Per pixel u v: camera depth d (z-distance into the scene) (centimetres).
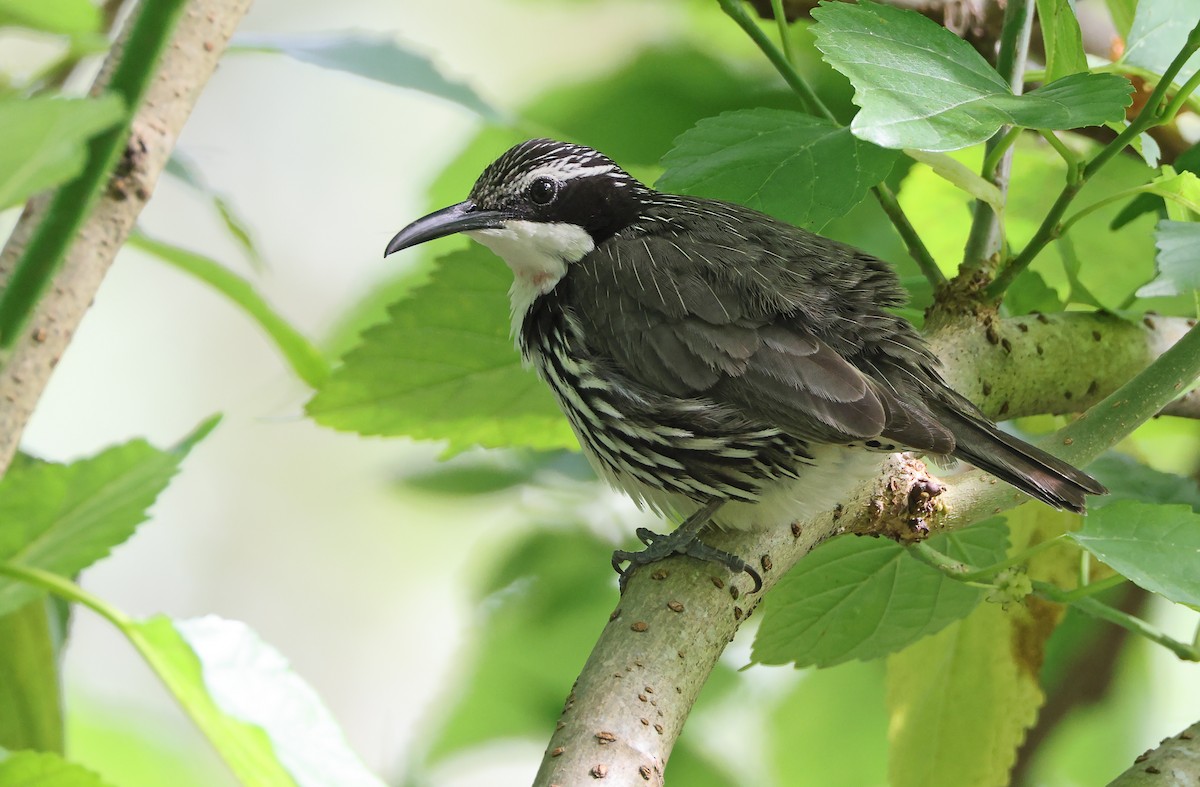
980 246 925
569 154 1006
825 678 1334
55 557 446
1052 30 788
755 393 883
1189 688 1504
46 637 658
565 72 1342
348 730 1955
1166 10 885
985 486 860
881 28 701
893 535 859
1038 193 1155
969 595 947
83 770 433
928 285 1037
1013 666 1045
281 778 443
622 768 638
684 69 1224
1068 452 848
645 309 931
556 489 1269
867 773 1330
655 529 1260
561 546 1250
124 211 489
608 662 704
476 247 956
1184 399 998
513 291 991
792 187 788
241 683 454
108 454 429
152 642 444
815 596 955
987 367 912
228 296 687
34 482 425
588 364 944
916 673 1059
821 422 848
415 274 1227
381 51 868
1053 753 1436
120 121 454
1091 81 680
